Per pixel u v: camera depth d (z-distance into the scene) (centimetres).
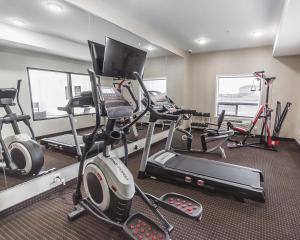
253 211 215
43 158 243
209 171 268
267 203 231
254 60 539
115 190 164
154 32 397
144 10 297
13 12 216
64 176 263
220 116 434
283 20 263
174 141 444
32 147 232
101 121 204
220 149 399
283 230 185
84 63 294
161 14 312
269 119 482
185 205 198
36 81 245
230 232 183
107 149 182
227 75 579
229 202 234
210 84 607
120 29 318
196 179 254
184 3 275
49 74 258
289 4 213
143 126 429
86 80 300
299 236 178
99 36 307
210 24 358
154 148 445
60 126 276
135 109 211
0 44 210
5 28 213
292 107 511
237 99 587
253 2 271
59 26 259
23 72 231
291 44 382
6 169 218
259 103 546
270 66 523
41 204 227
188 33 410
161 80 507
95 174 179
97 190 180
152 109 206
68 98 281
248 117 571
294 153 414
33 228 188
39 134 253
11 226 191
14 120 226
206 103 621
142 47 408
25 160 227
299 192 256
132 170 331
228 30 393
